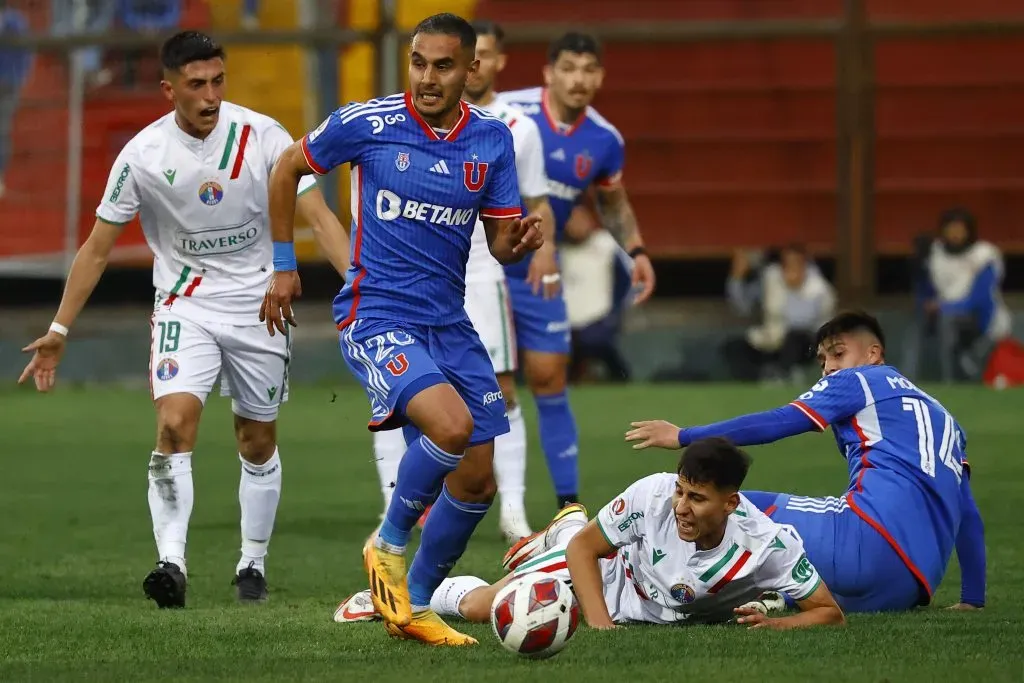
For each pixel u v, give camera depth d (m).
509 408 28.06
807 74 67.62
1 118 63.91
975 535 20.28
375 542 17.81
